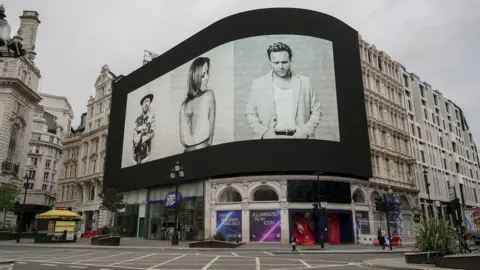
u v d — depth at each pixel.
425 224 16.39
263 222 35.56
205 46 43.66
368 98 46.34
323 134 37.78
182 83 45.88
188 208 41.47
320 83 39.22
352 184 38.84
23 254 21.81
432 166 58.31
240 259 18.67
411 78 61.00
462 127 77.81
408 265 14.55
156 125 48.41
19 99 54.97
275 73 38.78
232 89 39.47
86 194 61.94
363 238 36.69
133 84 54.84
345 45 42.69
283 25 40.19
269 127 37.28
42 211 61.34
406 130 53.00
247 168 36.66
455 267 13.34
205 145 40.44
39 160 97.62
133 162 50.81
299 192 35.84
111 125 57.56
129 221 50.16
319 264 16.16
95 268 14.16
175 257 19.81
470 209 40.94
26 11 58.16
